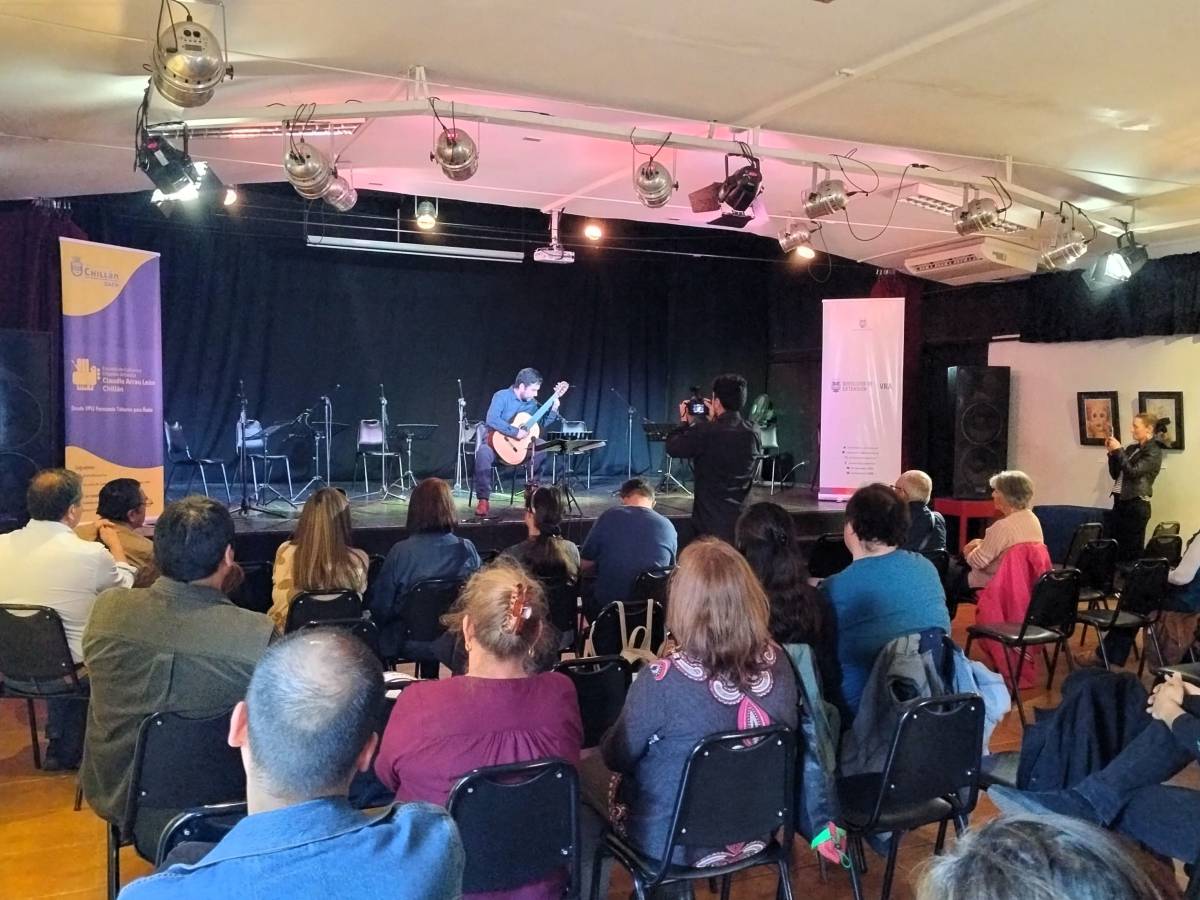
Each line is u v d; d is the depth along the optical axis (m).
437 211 8.23
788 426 9.85
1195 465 6.52
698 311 10.27
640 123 4.59
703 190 4.90
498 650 1.75
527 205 7.09
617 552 3.82
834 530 6.95
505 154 5.43
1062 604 3.93
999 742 3.69
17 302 5.62
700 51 3.54
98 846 2.73
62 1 2.97
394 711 1.76
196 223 8.05
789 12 3.15
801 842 2.85
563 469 9.23
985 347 8.21
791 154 4.64
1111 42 3.32
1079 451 7.35
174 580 1.99
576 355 10.04
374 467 9.12
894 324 7.65
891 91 3.93
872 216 6.37
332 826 0.99
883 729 2.36
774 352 10.10
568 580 3.58
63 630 2.88
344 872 0.95
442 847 1.03
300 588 3.09
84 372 5.46
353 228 8.23
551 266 9.80
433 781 1.69
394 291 9.12
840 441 7.77
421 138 5.02
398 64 3.79
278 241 8.48
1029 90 3.85
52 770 3.29
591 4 3.13
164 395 8.13
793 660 2.14
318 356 8.83
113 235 7.62
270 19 3.25
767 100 4.13
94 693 2.00
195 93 3.01
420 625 3.30
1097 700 2.24
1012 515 4.35
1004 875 0.67
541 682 1.77
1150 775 1.99
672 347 10.33
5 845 2.72
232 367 8.42
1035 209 5.73
